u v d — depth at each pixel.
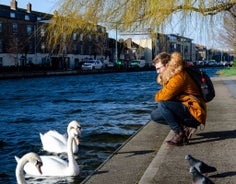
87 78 49.97
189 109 6.01
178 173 4.90
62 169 7.76
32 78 49.06
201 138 6.85
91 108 18.52
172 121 6.18
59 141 10.13
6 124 14.22
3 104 21.12
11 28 62.25
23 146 10.60
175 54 5.89
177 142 6.33
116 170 5.41
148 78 48.84
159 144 6.91
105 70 65.25
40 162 6.08
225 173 4.80
